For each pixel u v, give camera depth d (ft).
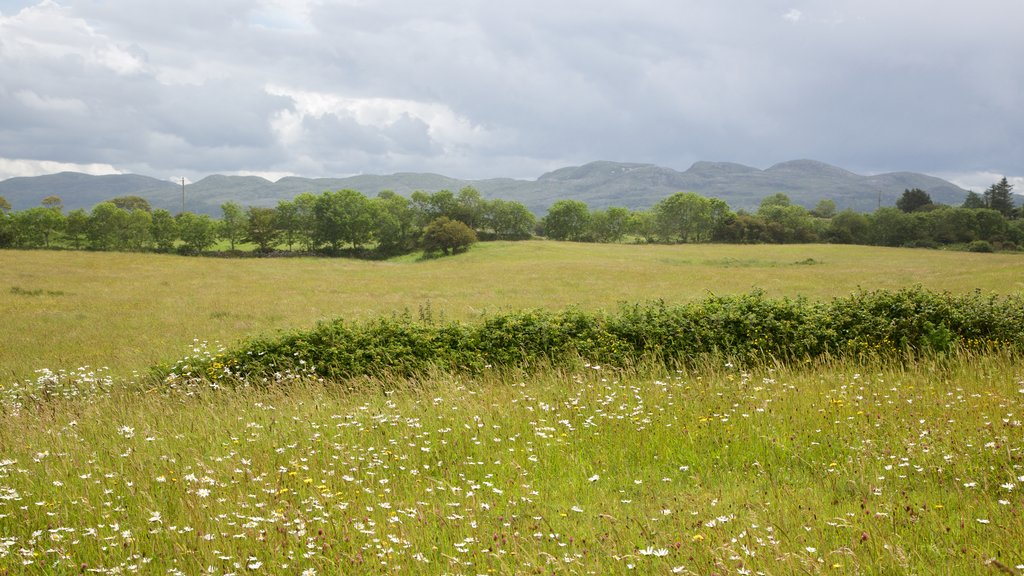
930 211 538.47
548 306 124.57
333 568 15.88
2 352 69.21
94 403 36.09
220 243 502.79
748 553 15.56
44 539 18.04
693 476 22.74
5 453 26.40
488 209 532.73
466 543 17.08
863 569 15.24
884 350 41.91
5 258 246.68
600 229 542.98
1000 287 135.03
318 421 30.55
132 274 206.39
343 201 445.37
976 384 33.96
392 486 22.08
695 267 248.93
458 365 42.52
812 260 278.67
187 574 16.02
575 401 32.01
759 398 32.17
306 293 154.92
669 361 42.86
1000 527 16.93
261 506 19.39
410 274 228.63
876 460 23.26
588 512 19.92
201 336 81.97
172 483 22.07
